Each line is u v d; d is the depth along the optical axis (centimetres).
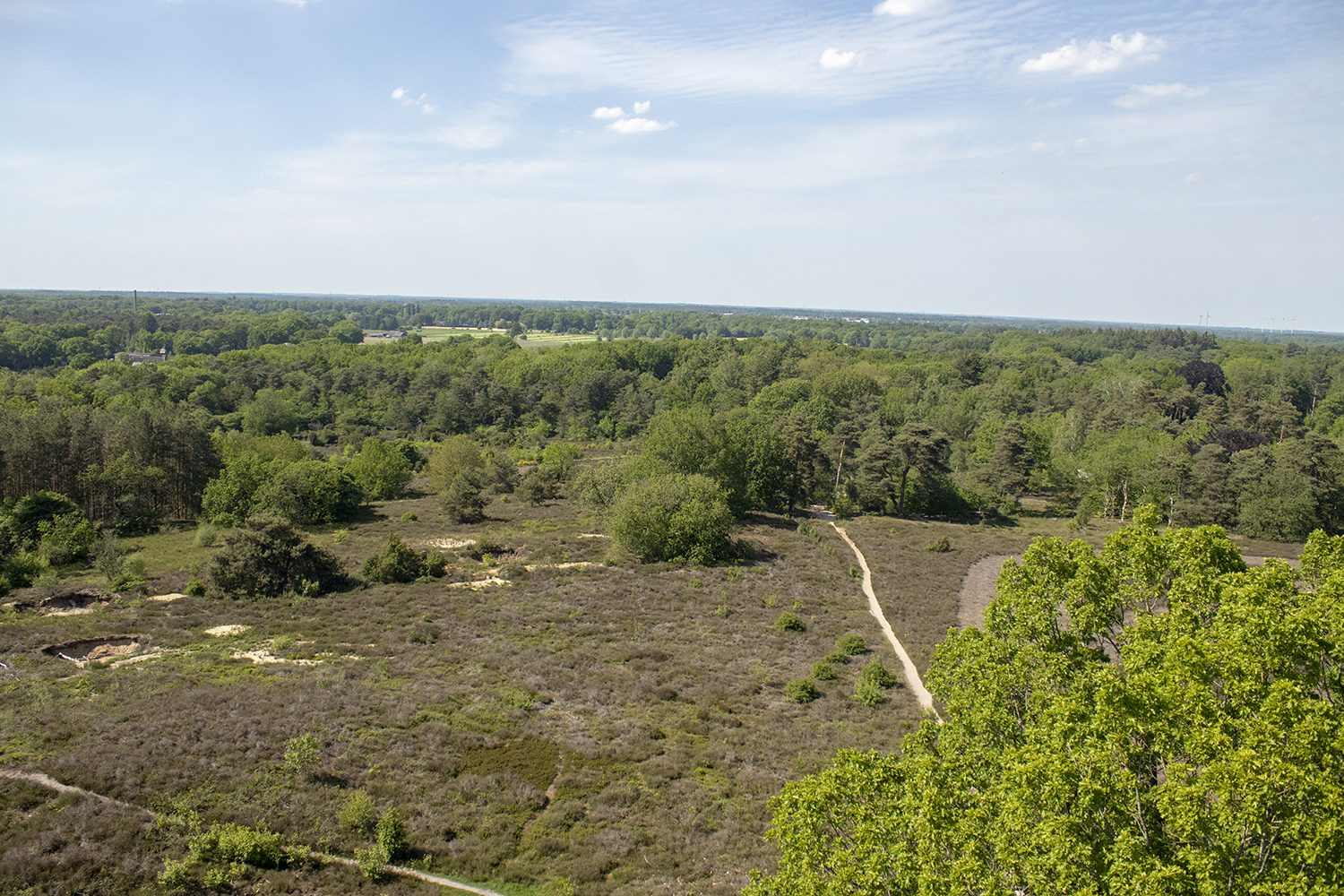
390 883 1944
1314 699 1440
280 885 1877
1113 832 1286
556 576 4844
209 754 2384
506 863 2064
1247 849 1203
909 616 4353
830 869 1477
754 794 2467
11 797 2053
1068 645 1877
